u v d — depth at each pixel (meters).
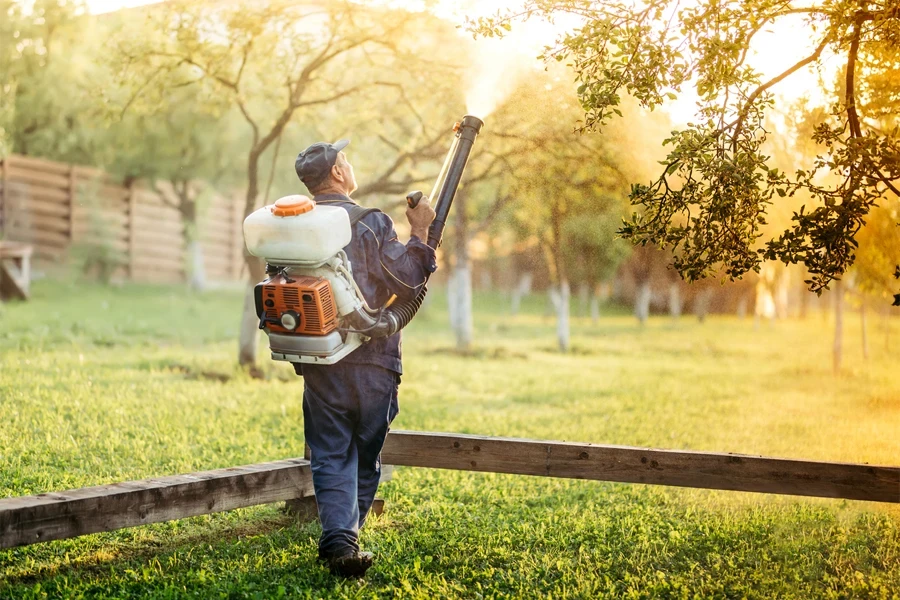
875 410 10.66
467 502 5.36
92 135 17.78
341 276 3.54
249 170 10.75
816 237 4.20
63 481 5.11
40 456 5.70
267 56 10.49
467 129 4.02
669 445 7.82
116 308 17.92
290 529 4.40
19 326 13.20
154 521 3.67
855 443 8.25
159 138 17.42
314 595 3.50
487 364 14.60
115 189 23.64
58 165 21.52
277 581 3.65
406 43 10.06
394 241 3.73
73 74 16.81
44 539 3.31
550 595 3.63
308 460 4.48
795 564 4.27
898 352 20.08
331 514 3.67
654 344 20.62
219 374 10.48
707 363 16.64
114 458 5.82
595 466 4.40
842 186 4.29
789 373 15.00
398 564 3.95
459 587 3.69
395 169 10.63
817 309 41.59
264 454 6.33
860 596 3.81
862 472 4.23
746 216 4.35
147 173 19.81
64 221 21.94
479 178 10.66
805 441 8.28
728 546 4.52
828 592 3.81
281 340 3.56
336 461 3.74
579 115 8.58
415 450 4.61
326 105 11.27
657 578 3.92
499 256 30.61
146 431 6.77
